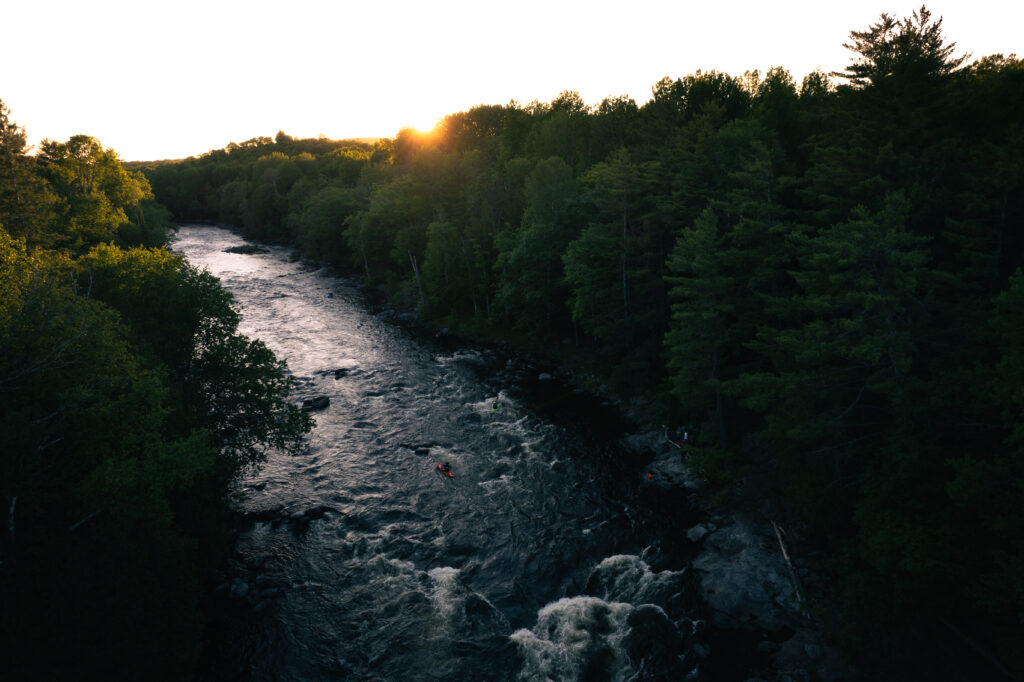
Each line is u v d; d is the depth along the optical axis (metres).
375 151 180.50
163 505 19.12
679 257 34.66
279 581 27.33
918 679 20.25
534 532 31.09
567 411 46.72
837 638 21.66
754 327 38.72
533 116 118.62
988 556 18.00
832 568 23.58
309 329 70.44
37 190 58.66
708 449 36.00
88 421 18.06
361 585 27.11
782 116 56.00
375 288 94.38
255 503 33.72
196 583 21.80
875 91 37.16
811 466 27.05
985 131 35.41
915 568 17.03
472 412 46.69
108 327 19.84
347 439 41.84
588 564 28.55
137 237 80.69
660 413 41.84
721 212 43.03
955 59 34.75
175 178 191.75
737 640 23.31
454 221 79.56
